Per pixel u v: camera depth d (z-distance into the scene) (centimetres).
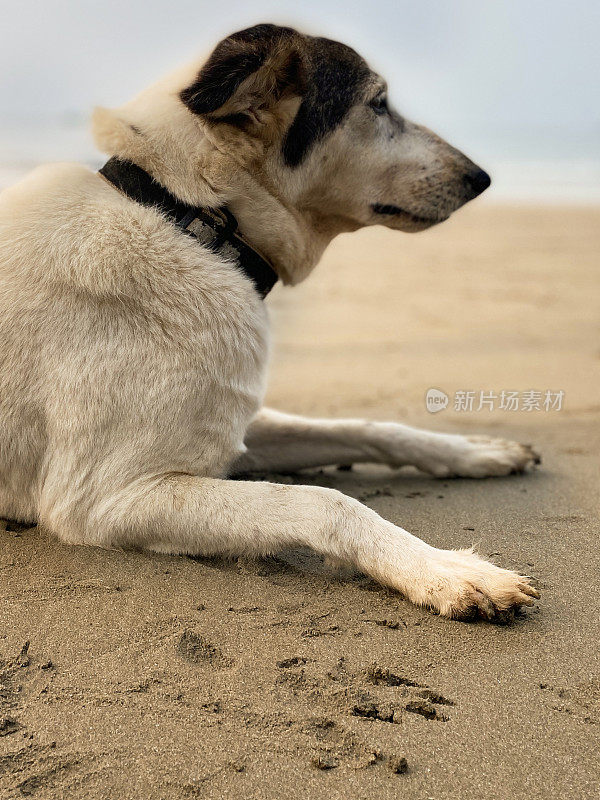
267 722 64
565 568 82
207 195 85
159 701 65
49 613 73
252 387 86
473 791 60
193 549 81
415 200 95
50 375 82
